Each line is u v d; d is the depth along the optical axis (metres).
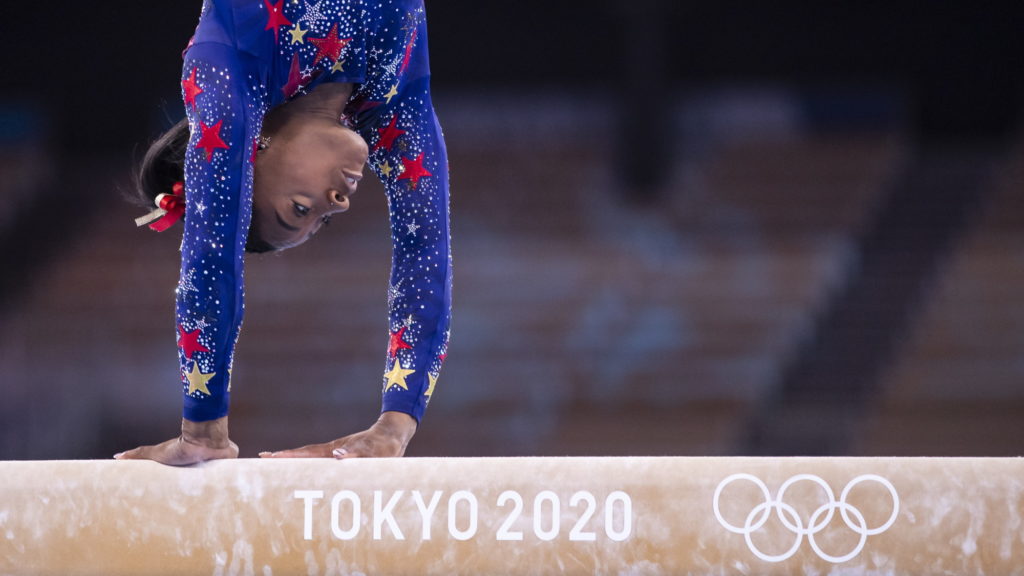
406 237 8.14
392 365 7.95
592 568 6.36
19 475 6.54
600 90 47.66
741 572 6.29
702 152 49.38
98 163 49.56
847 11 42.03
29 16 42.28
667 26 42.56
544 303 42.41
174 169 7.84
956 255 42.81
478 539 6.41
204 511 6.48
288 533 6.46
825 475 6.33
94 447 39.38
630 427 38.12
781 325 41.09
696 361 40.06
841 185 46.75
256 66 6.98
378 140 8.04
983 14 42.12
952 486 6.24
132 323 41.97
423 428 38.88
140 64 44.19
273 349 41.31
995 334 39.78
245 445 38.56
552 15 42.72
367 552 6.43
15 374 40.66
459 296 42.97
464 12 42.84
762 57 43.56
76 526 6.48
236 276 6.83
